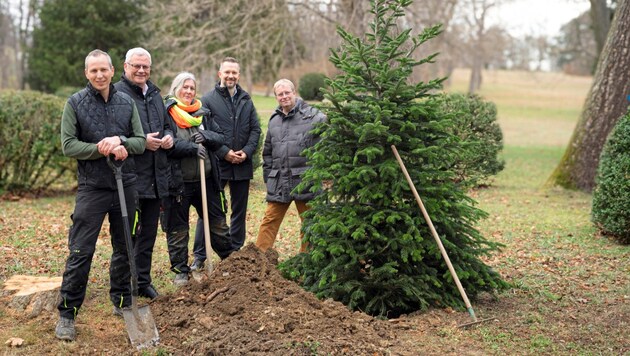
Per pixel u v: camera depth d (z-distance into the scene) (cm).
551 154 2222
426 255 558
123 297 523
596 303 588
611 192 831
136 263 541
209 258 579
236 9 1652
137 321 468
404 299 548
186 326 489
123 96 486
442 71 3909
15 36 3675
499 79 7000
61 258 706
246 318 484
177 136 596
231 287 525
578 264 734
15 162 1123
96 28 1953
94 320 521
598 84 1241
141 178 509
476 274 546
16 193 1141
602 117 1236
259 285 527
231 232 678
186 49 1611
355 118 555
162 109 546
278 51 1706
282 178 653
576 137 1275
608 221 834
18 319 514
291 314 486
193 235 845
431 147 516
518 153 2234
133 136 484
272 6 1557
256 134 666
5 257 700
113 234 505
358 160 553
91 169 467
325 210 557
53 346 466
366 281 540
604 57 1236
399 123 533
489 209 1078
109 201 477
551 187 1291
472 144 557
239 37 1582
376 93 561
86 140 466
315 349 439
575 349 475
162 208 601
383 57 547
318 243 542
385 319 525
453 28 3136
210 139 598
